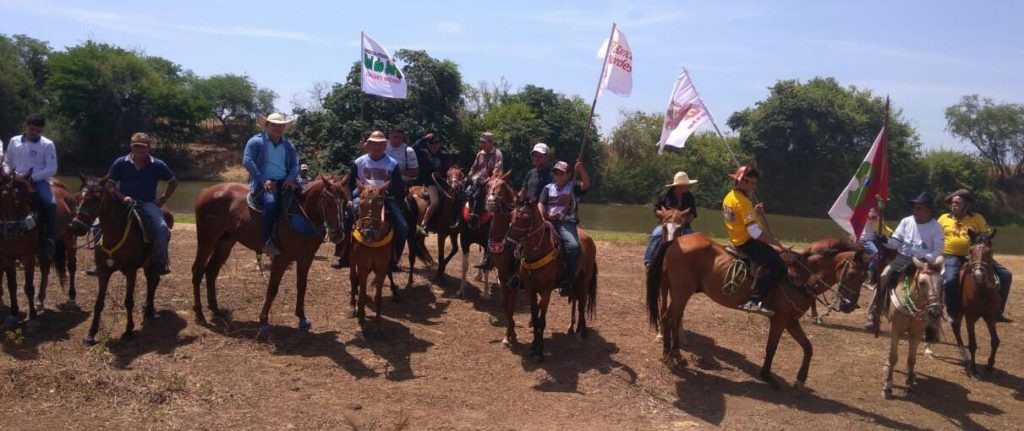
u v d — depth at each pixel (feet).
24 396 21.50
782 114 177.68
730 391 26.53
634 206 173.88
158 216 27.96
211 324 29.55
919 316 26.40
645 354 29.76
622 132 191.93
